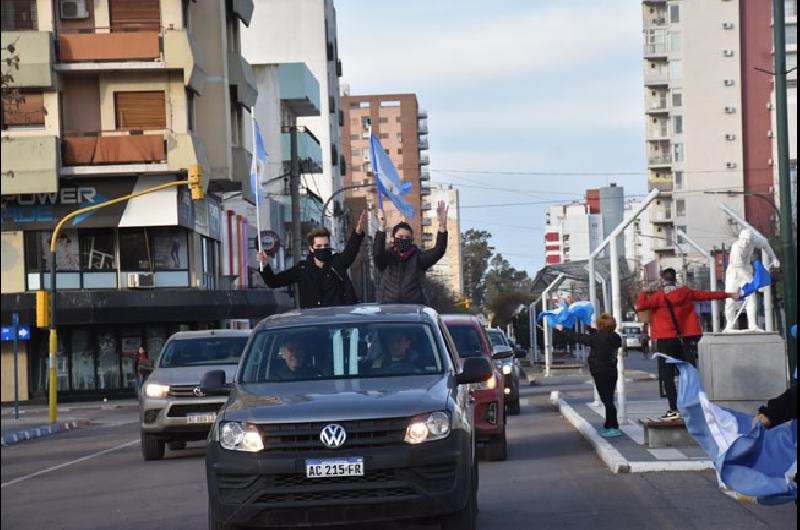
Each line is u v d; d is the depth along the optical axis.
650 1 146.50
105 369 61.03
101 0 57.62
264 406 11.27
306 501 10.77
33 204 58.06
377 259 17.22
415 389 11.56
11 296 58.25
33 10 56.56
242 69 65.44
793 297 23.11
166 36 56.69
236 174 65.00
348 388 11.70
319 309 13.65
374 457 10.78
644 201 25.89
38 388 59.91
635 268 151.38
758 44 138.00
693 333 20.84
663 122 147.75
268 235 68.38
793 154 121.00
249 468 10.83
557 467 19.00
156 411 23.48
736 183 138.50
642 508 14.03
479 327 22.41
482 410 20.14
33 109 56.28
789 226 23.20
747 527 12.46
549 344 65.56
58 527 14.58
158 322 61.91
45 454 28.16
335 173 120.19
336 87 127.12
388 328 12.84
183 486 18.42
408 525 13.23
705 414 12.02
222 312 61.06
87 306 57.88
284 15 114.69
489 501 15.20
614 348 22.19
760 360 20.91
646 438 19.98
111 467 22.94
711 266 42.66
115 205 57.97
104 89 57.62
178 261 60.31
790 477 10.49
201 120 61.84
